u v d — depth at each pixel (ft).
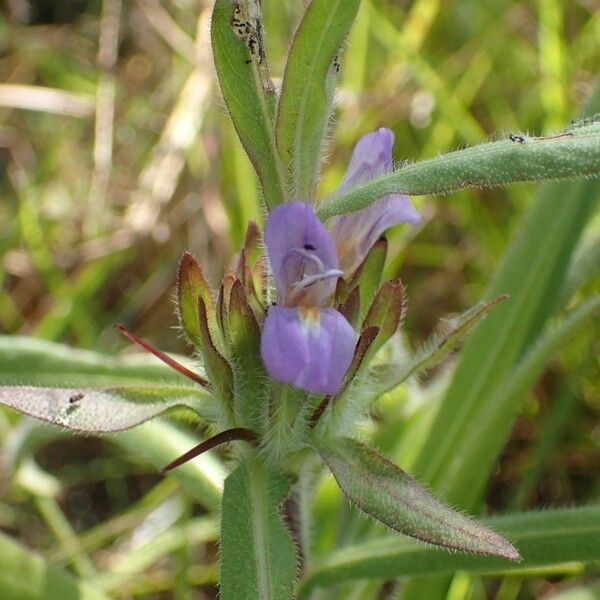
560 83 1.09
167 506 0.93
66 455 1.03
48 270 1.06
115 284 1.13
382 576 0.70
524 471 0.92
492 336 0.81
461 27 1.27
